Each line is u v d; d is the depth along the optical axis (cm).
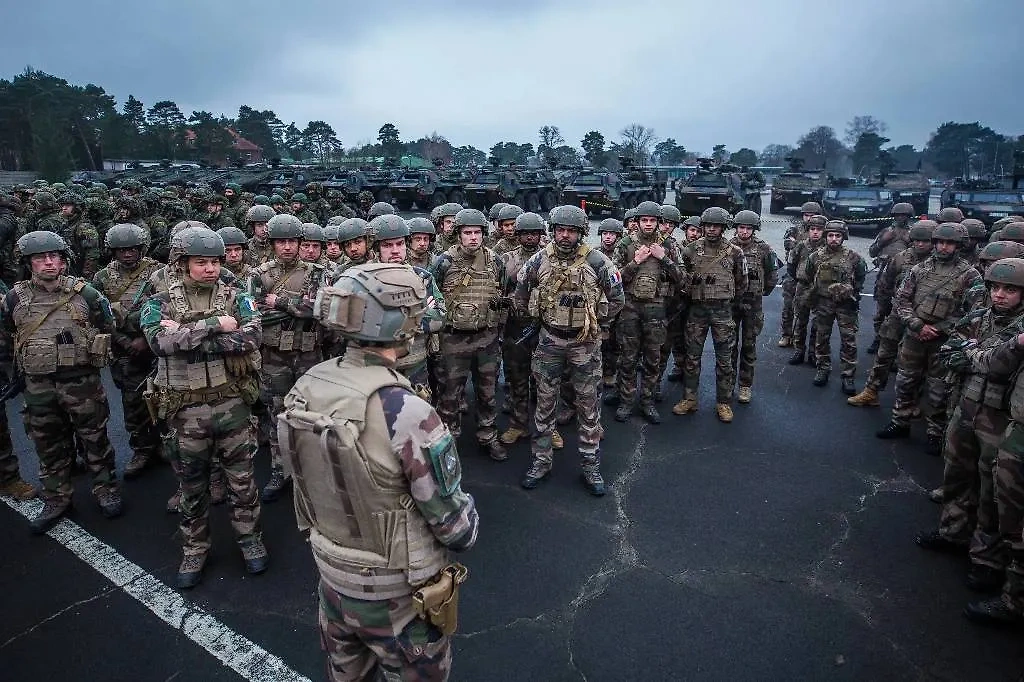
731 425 630
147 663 328
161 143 6094
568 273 468
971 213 1853
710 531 447
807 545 431
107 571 401
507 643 342
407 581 215
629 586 389
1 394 470
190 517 384
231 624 356
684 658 333
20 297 427
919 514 470
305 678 319
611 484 512
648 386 636
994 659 334
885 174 2514
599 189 2466
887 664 330
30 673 321
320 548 220
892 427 598
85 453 488
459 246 522
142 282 510
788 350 899
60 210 886
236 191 1378
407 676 225
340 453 201
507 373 584
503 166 2942
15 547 425
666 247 620
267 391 488
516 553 420
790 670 326
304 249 521
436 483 208
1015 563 348
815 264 725
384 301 212
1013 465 345
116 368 497
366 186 2552
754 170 2848
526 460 555
